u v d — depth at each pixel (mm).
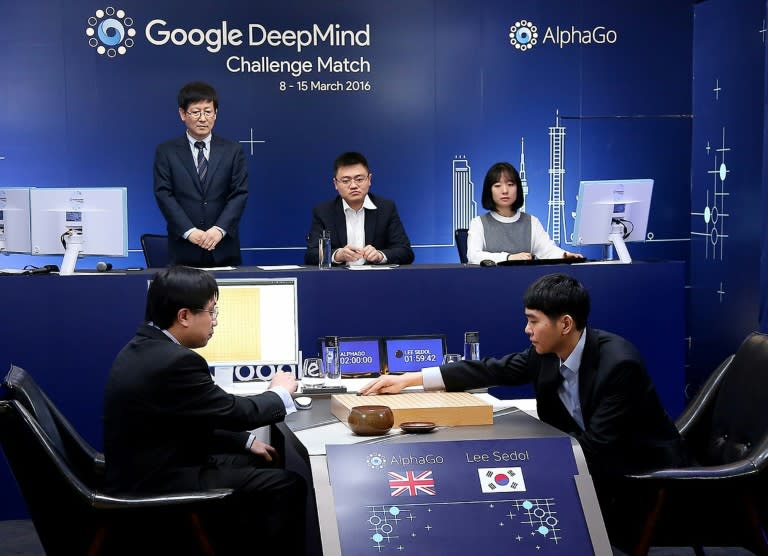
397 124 7246
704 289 6188
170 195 5441
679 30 7379
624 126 7391
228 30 7043
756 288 5484
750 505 2797
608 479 2805
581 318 2902
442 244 7336
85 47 6918
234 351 3707
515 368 3184
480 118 7293
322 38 7133
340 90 7180
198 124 5430
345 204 5230
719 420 3168
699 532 2857
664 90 7402
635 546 2898
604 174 7410
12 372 2955
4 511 4316
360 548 2359
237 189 5551
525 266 4621
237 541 2842
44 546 2736
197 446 2934
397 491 2465
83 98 6938
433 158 7285
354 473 2490
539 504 2475
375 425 2707
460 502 2457
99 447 4363
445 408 2842
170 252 5406
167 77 7012
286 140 7156
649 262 4809
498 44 7266
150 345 2893
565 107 7340
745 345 3154
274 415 2979
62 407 4344
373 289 4516
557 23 7297
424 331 4555
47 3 6859
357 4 7137
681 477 2764
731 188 5773
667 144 7441
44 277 4312
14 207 4680
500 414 3033
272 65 7102
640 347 4738
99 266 4625
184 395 2834
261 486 2865
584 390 2904
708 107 6090
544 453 2580
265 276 4441
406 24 7191
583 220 4988
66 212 4594
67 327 4328
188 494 2695
